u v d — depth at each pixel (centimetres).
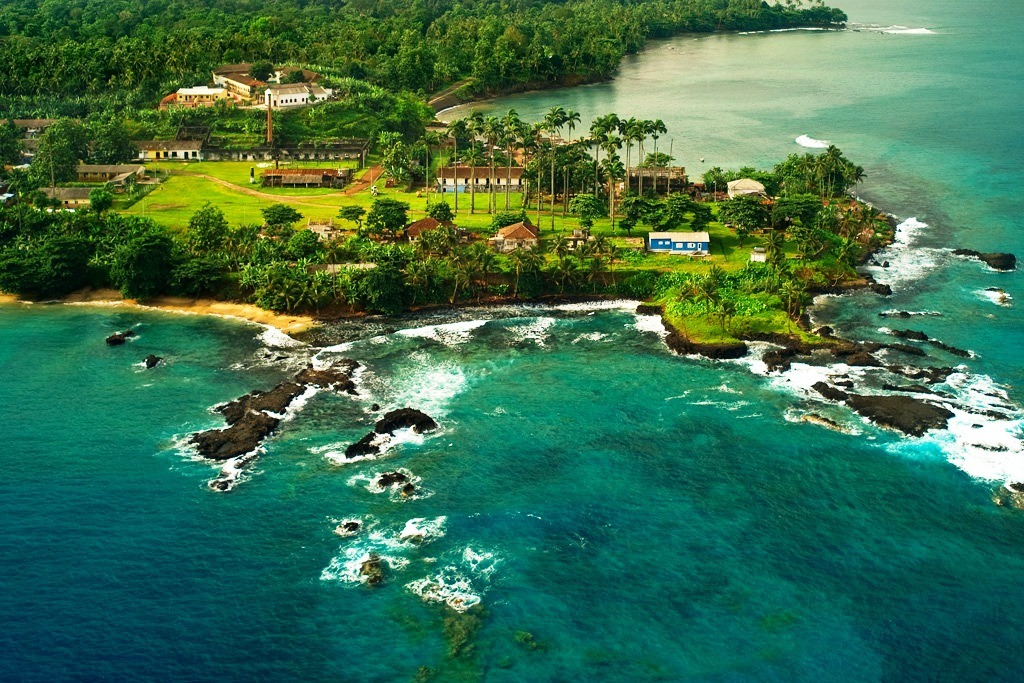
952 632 12988
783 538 14825
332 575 14100
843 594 13675
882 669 12388
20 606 13450
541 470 16700
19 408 18850
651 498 15850
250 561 14388
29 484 16250
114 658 12569
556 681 12188
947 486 16075
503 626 13125
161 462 17000
